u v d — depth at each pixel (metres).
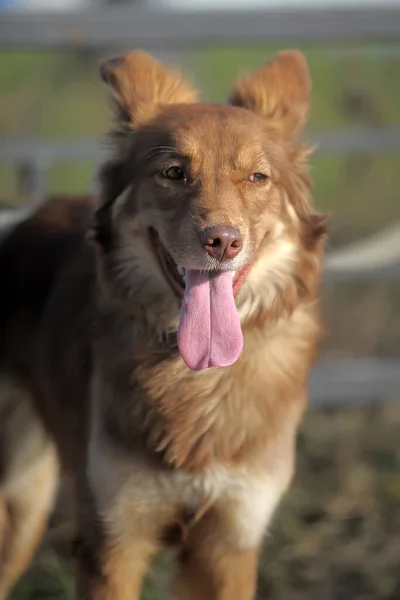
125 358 4.59
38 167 7.99
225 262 4.21
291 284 4.69
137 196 4.57
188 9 7.70
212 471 4.47
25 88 17.86
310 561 6.27
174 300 4.56
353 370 8.14
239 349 4.25
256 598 5.96
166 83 4.97
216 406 4.47
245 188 4.46
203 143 4.45
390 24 7.71
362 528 6.59
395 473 7.22
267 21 7.70
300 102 4.98
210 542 4.63
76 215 5.82
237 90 5.04
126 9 7.70
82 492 4.63
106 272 4.74
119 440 4.48
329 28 7.71
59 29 7.68
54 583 5.89
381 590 6.01
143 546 4.62
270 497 4.57
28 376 5.55
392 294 10.52
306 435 7.77
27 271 5.68
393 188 13.52
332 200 13.15
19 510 5.69
